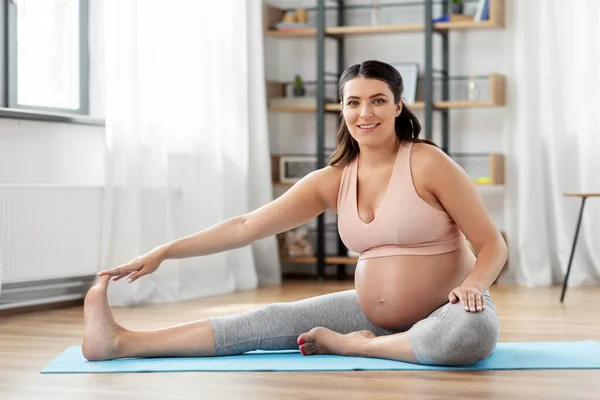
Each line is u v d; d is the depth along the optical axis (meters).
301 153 6.66
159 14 5.25
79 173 5.20
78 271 4.88
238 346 3.06
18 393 2.53
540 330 3.81
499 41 6.23
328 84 6.58
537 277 5.88
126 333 3.01
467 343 2.76
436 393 2.47
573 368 2.83
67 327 4.02
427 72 6.04
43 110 5.12
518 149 6.03
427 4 6.06
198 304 4.96
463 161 6.23
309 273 6.64
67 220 4.82
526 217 5.93
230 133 5.79
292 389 2.53
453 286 2.93
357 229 2.97
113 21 4.95
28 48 5.15
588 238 5.86
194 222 5.45
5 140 4.80
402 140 2.99
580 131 5.86
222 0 5.71
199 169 5.49
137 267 3.00
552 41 5.91
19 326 4.06
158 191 5.18
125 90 4.98
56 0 5.28
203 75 5.51
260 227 3.07
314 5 6.64
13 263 4.55
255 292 5.58
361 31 6.23
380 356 2.94
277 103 6.35
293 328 3.08
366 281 2.99
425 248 2.93
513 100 6.08
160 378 2.70
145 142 5.14
